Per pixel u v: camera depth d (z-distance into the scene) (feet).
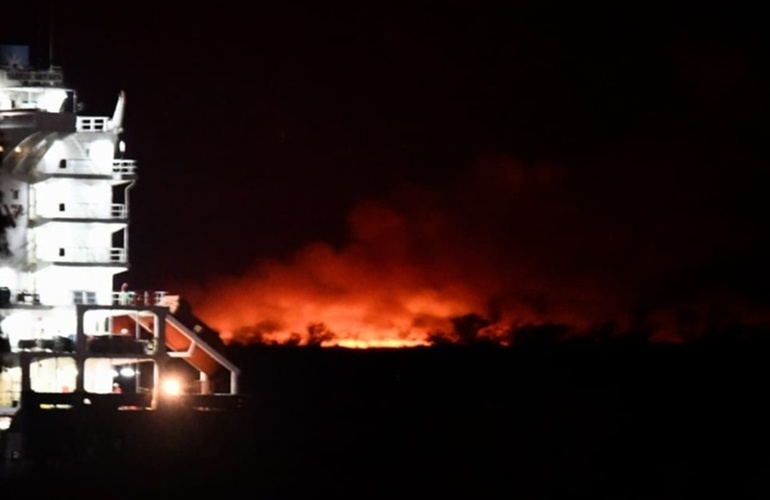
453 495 538.06
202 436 575.79
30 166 589.32
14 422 555.69
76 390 568.00
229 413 583.58
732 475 595.88
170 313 590.55
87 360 585.22
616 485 572.51
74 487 509.35
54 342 570.46
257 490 525.75
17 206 586.86
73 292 592.60
